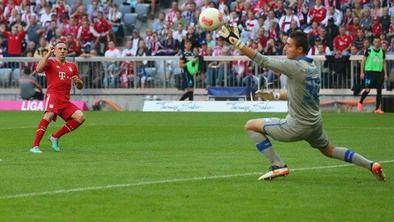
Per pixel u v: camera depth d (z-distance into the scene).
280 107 63.69
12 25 77.19
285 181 27.31
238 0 71.19
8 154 35.72
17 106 69.88
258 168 30.80
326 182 27.12
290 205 23.19
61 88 36.97
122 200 23.91
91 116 60.84
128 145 39.94
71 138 43.56
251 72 66.31
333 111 65.06
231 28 25.67
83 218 21.48
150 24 77.62
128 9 78.00
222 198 24.22
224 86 67.31
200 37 70.00
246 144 40.19
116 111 67.38
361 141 41.34
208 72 67.56
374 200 23.95
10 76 71.06
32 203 23.45
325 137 26.98
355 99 64.94
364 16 67.44
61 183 26.94
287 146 38.44
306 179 27.75
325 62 65.19
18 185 26.52
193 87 67.75
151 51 71.44
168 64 68.62
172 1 78.25
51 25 75.44
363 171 29.73
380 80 62.28
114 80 70.12
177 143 40.84
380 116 58.59
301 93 26.16
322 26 67.69
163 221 21.11
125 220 21.23
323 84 65.44
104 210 22.50
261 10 69.75
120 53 72.31
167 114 62.56
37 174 29.08
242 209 22.64
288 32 67.94
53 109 36.91
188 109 66.56
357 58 64.44
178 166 31.41
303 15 68.56
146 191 25.38
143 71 69.31
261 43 67.75
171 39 71.19
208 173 29.36
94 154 35.81
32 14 76.69
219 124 52.59
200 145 39.84
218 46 68.38
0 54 74.94
